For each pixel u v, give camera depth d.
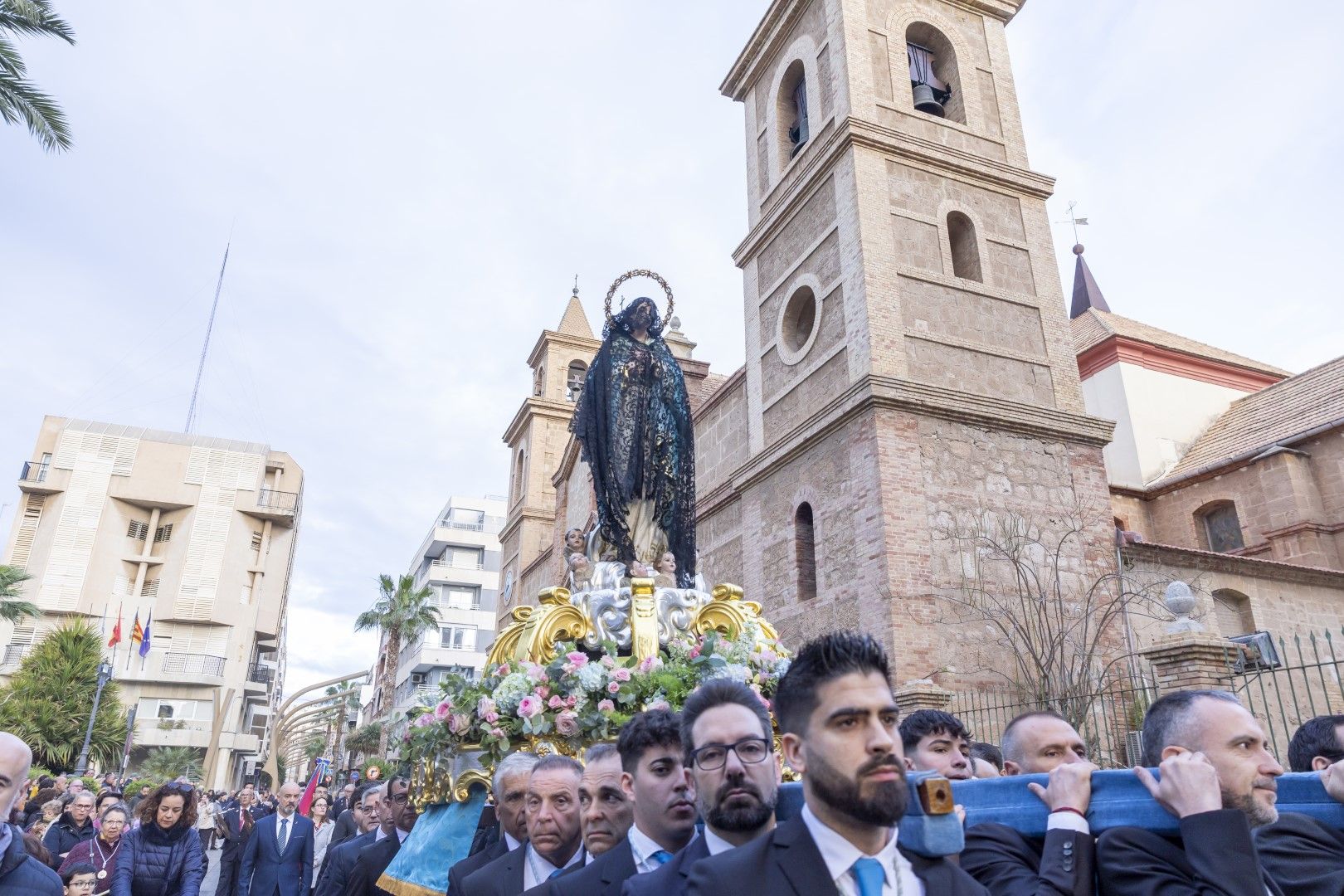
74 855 8.88
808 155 20.53
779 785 3.31
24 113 18.03
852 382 17.28
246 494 63.19
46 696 39.41
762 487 19.86
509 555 39.16
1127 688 15.09
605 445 7.07
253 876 10.09
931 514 16.19
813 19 21.58
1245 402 29.94
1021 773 4.03
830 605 16.77
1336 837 3.26
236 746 57.50
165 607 59.03
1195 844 2.61
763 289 21.78
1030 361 18.77
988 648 15.59
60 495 59.88
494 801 5.12
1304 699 18.41
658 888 2.88
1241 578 19.45
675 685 5.22
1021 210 20.38
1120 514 26.73
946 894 2.38
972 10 22.14
